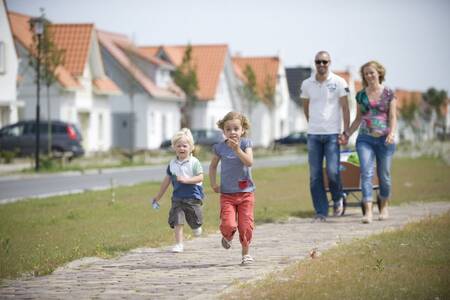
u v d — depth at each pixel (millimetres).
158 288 17062
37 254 22719
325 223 28734
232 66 160250
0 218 33250
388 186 29250
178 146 22531
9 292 17203
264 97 167250
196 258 21281
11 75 94125
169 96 135000
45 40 85500
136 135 129875
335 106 29516
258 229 27281
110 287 17438
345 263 18406
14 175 66188
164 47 145625
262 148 135875
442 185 48312
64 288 17531
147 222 30578
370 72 28969
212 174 20359
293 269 18062
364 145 28953
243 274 18359
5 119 96062
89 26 114875
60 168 73438
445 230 23656
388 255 19250
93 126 116688
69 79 108812
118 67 128750
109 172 74688
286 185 50781
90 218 32594
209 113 151125
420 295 14969
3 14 92562
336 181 29703
